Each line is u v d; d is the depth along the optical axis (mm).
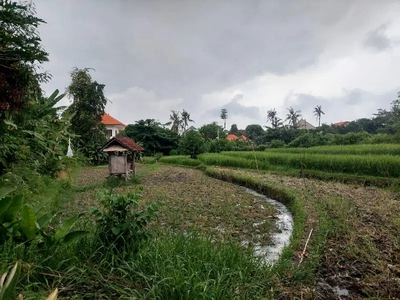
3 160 6852
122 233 3076
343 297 3014
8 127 6582
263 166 16531
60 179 9828
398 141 20281
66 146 14828
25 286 2273
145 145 33188
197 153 26984
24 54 4711
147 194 9008
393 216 5898
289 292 2992
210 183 12344
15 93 5359
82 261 2861
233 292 2717
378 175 11539
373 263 3680
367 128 42656
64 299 2303
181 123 56188
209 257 3311
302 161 13234
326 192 8859
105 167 20391
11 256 2598
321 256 3959
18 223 2840
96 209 3201
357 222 5523
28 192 5645
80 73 22219
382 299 2840
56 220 5289
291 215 6852
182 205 7355
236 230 5414
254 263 3439
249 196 9031
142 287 2639
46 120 10453
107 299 2436
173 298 2469
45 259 2682
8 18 4445
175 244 3500
